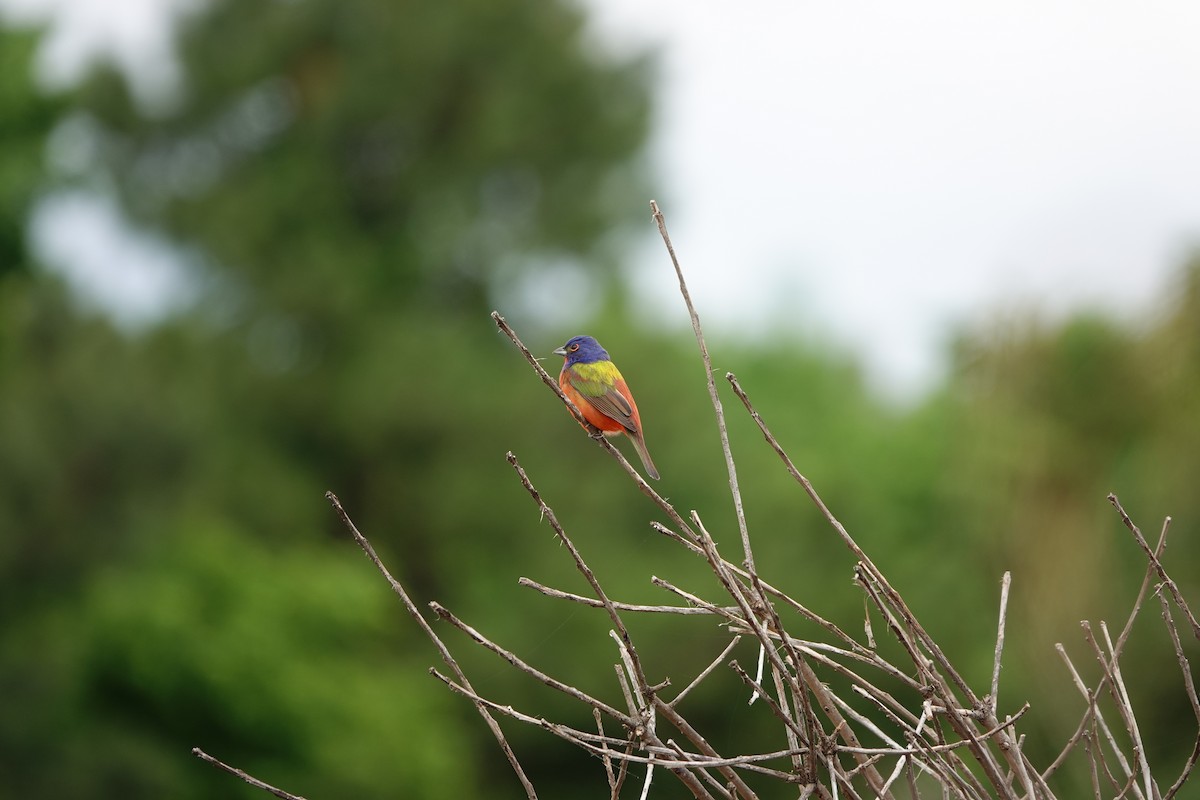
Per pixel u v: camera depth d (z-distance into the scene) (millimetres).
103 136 37156
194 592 26938
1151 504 13180
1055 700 10844
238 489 34000
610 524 31781
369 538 34688
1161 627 13742
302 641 28031
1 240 30891
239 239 36562
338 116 37344
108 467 23219
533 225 38438
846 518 31250
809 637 29047
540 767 30531
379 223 38844
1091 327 12359
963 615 24422
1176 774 13531
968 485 13359
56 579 23375
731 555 30500
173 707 25438
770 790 24156
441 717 30266
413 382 34781
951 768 4664
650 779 4633
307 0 38250
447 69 37688
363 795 26375
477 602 32375
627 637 4754
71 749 23438
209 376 34750
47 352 24859
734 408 36406
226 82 37500
